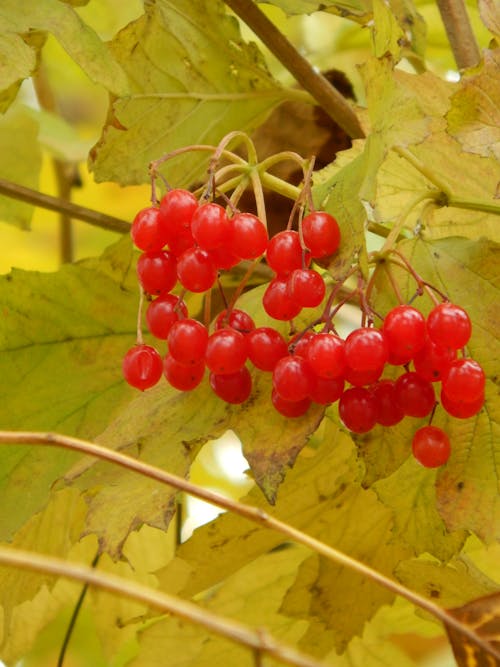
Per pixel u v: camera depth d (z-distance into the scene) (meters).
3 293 0.49
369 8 0.51
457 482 0.42
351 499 0.48
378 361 0.39
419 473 0.45
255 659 0.32
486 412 0.42
